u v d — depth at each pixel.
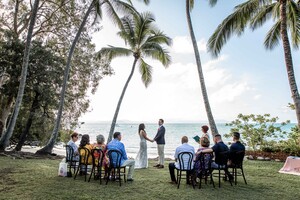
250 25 12.42
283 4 10.11
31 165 8.25
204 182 6.48
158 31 16.84
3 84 14.08
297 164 7.95
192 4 13.03
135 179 6.68
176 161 6.09
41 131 16.92
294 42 12.70
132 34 16.36
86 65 17.84
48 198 4.62
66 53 17.62
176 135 51.59
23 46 13.55
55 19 17.55
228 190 5.63
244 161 10.48
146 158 8.87
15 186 5.43
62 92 12.50
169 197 4.98
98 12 14.34
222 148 6.07
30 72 13.47
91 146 6.61
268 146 12.51
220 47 11.70
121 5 14.87
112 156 5.95
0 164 8.11
